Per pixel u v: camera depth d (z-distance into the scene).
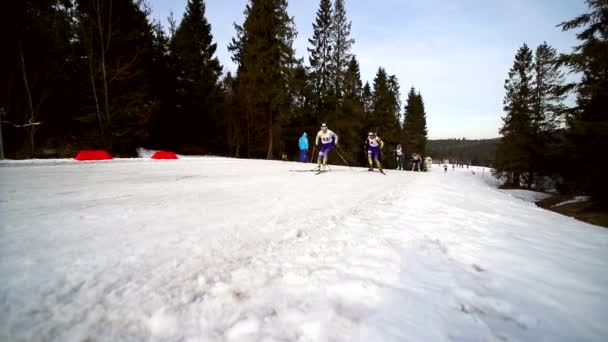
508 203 6.03
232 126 26.03
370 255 1.95
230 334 1.08
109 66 15.43
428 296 1.43
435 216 3.45
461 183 10.80
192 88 23.70
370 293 1.41
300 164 14.65
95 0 14.83
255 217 3.01
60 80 15.15
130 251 1.91
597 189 10.80
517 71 28.98
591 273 1.87
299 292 1.40
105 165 8.62
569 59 10.52
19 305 1.22
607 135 9.70
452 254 2.10
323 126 10.09
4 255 1.75
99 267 1.64
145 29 18.91
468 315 1.28
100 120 14.79
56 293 1.33
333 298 1.35
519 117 27.16
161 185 5.14
